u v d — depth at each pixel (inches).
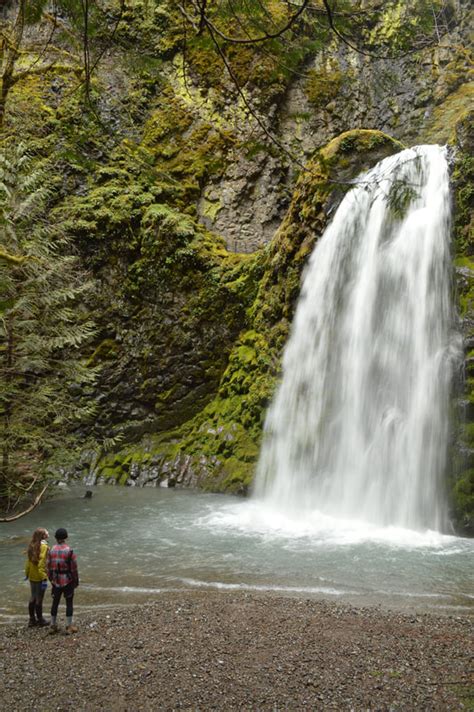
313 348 722.2
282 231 819.4
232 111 968.9
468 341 564.4
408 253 645.3
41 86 853.2
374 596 361.1
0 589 390.9
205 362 858.8
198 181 951.6
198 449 805.9
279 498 676.7
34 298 658.8
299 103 1005.2
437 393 572.1
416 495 561.3
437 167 661.9
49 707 226.2
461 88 953.5
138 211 882.1
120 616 324.2
